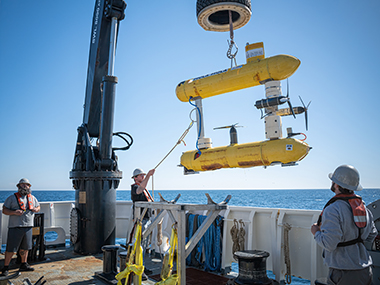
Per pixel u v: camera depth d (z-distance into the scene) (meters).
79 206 7.04
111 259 5.17
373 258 3.36
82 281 4.99
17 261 6.16
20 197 5.65
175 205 3.14
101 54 7.67
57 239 7.65
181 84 5.71
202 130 5.50
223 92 5.27
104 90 7.06
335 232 2.51
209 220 3.28
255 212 5.70
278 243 5.02
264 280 4.06
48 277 5.21
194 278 5.17
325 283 3.24
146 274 5.38
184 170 5.84
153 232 6.72
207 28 5.60
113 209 7.23
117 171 7.30
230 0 4.90
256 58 4.81
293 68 4.39
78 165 7.12
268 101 4.50
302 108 4.41
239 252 4.34
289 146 4.24
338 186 2.77
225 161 5.02
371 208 3.46
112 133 7.21
